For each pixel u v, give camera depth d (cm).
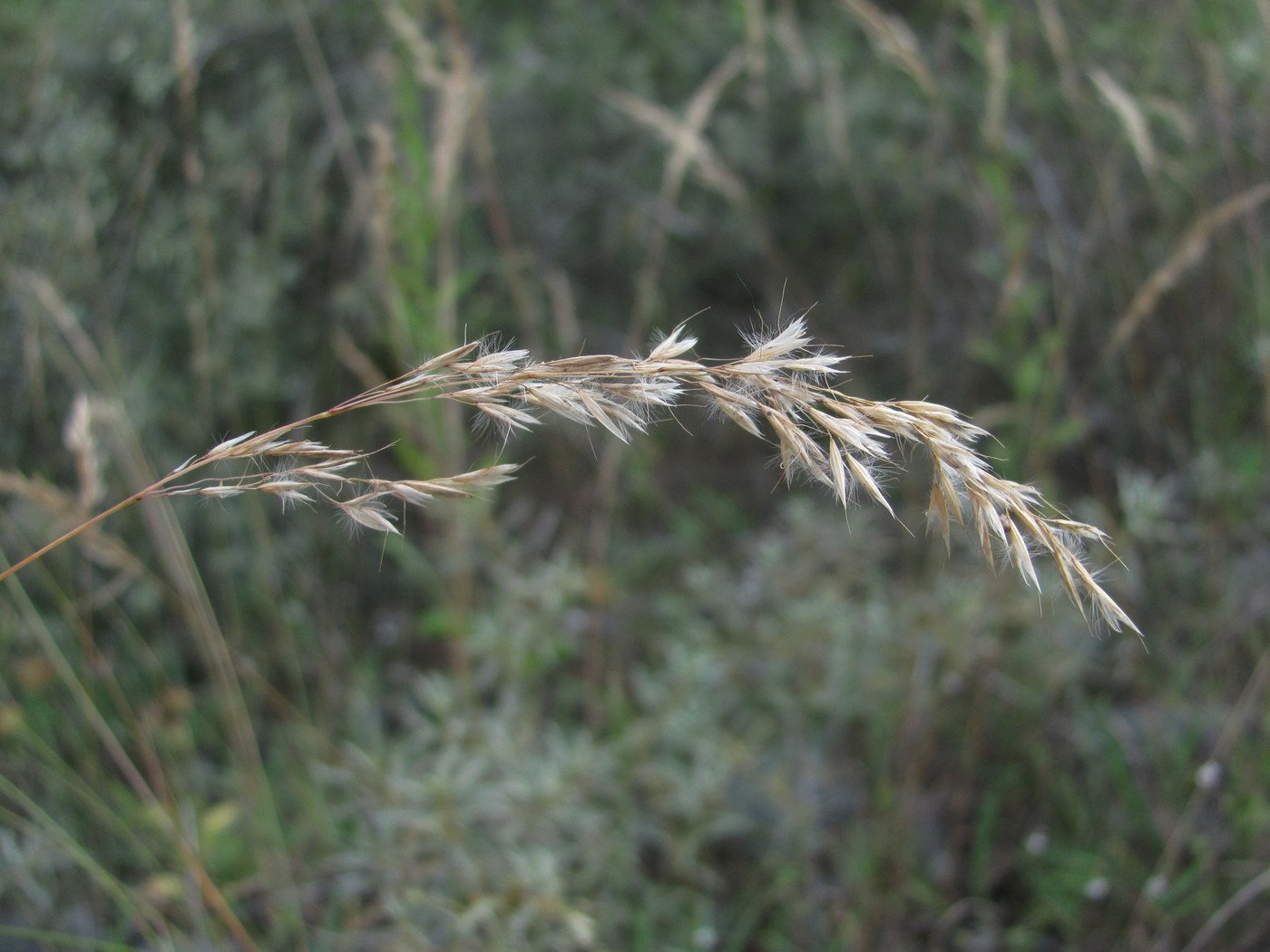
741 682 269
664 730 243
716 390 96
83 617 260
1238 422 300
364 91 334
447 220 254
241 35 323
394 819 214
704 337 386
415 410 246
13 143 286
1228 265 291
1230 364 296
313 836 235
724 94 396
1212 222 228
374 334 304
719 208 384
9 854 210
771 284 380
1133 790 242
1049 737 259
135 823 232
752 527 343
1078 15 346
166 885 206
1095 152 310
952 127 319
